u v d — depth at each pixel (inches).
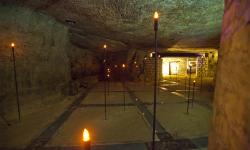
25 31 212.7
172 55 644.1
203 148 124.6
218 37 311.3
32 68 223.9
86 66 487.5
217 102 58.1
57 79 282.7
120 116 201.3
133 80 553.3
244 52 41.4
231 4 49.3
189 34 285.7
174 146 127.6
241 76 42.7
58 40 285.0
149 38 325.1
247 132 39.8
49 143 132.9
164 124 173.6
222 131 53.4
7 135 148.3
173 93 350.0
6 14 189.9
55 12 221.0
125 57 549.0
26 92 213.2
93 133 152.0
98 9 195.8
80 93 350.9
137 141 135.5
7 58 190.4
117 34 313.9
